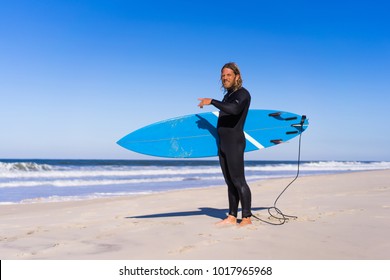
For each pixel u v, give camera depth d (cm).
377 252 319
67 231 454
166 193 983
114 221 529
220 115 453
